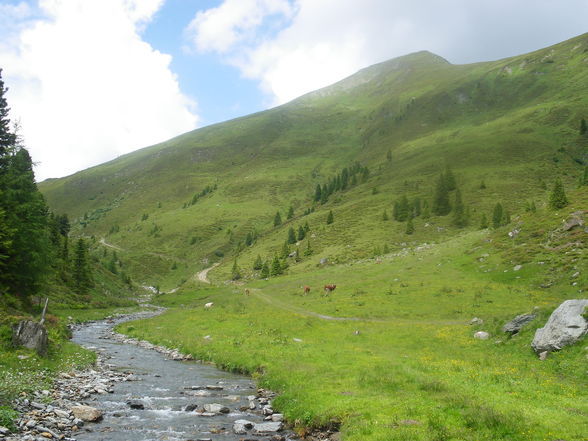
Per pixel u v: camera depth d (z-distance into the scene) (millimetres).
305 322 48562
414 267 83000
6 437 13594
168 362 33031
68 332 44781
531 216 86438
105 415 18172
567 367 24234
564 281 56188
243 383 26188
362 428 15023
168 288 183250
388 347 35438
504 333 34156
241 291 98938
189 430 16828
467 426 14211
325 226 178000
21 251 42844
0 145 44688
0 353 22984
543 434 13133
